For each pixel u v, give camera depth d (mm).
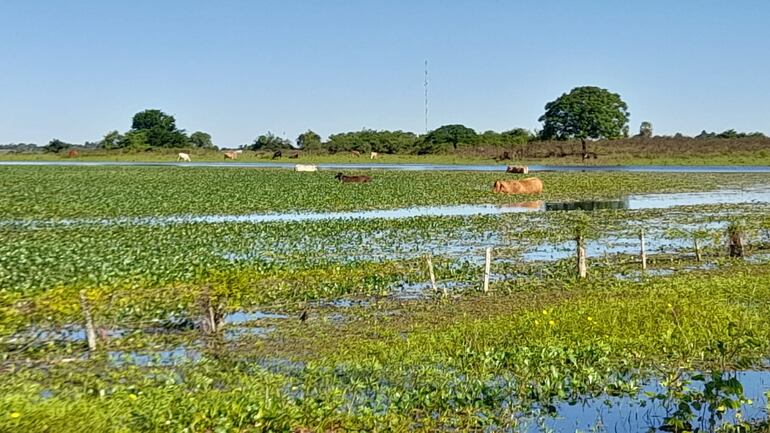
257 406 9609
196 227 29531
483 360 11867
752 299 16219
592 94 112188
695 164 91000
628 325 13836
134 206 38281
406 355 12461
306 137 134250
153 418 9266
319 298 17391
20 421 9016
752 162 91875
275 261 21812
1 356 12984
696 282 18141
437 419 9914
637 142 109000
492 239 26906
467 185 53000
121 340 13938
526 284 18828
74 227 29922
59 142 145750
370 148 124375
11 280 18688
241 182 55562
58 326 14656
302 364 12469
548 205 40500
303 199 42156
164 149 127688
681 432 9570
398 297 17562
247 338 14148
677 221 32656
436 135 125250
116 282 18484
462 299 17344
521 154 106812
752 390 11031
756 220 32469
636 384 11227
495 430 9641
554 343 12742
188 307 15875
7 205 38469
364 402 10398
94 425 8992
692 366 11961
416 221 31641
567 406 10500
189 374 11789
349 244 25500
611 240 27062
